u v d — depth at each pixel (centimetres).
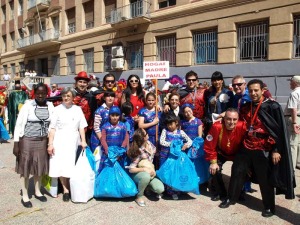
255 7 1179
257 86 379
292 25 1098
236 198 414
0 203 425
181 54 1444
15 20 2948
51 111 424
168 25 1496
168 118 455
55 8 2302
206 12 1337
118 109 449
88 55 2041
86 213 393
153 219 376
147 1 1595
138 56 1692
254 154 389
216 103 477
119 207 411
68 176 424
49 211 399
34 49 2572
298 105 521
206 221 371
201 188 488
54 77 2316
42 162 417
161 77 555
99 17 1905
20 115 407
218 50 1302
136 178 423
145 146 449
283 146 376
